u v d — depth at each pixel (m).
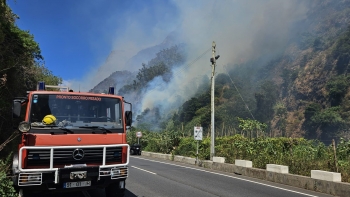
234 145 17.72
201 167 17.47
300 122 65.50
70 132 6.27
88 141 6.34
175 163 19.81
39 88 7.11
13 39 12.79
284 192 9.70
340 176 9.80
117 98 7.21
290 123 66.88
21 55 13.51
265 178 12.55
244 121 19.44
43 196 7.86
